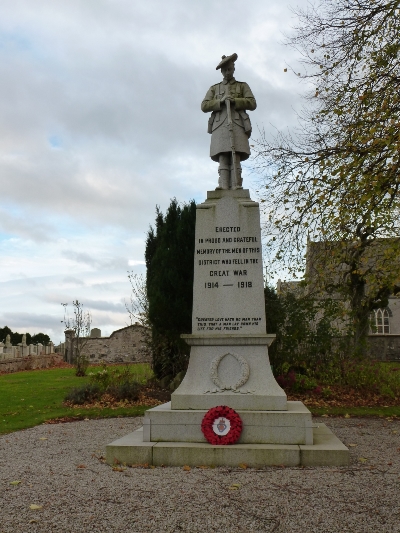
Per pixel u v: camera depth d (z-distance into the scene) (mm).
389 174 10969
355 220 12352
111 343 39000
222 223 8703
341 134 13469
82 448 8383
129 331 38906
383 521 4766
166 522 4770
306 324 17656
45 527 4676
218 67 9516
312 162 14297
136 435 7891
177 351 16703
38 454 7926
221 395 7715
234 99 9273
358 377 16656
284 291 19234
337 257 13602
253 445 7086
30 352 41594
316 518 4848
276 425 7266
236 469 6645
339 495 5492
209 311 8453
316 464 6844
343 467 6734
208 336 8039
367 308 18578
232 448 6902
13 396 17047
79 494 5586
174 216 16391
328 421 11898
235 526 4672
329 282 15297
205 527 4652
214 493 5570
